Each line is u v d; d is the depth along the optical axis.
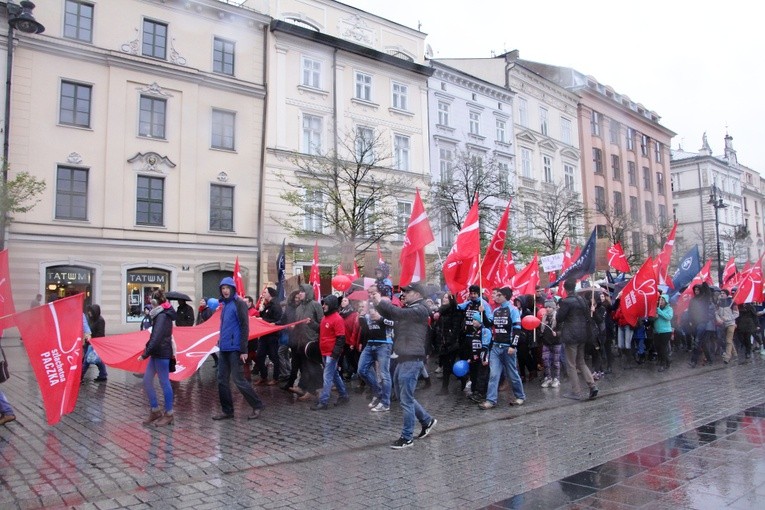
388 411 8.85
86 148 21.75
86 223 21.50
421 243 10.01
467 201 27.89
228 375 8.27
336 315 9.08
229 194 25.06
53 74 21.22
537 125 39.16
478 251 10.07
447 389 10.41
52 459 6.25
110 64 22.33
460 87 33.62
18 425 7.88
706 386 10.93
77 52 21.61
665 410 8.66
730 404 9.03
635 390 10.64
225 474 5.79
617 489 5.11
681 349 17.41
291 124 26.55
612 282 17.98
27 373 13.10
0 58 20.23
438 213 28.22
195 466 5.98
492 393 9.00
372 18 29.94
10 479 5.58
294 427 7.78
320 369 9.75
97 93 22.14
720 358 15.59
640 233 42.84
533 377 12.40
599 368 12.30
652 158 52.09
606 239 14.84
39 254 20.52
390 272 15.60
